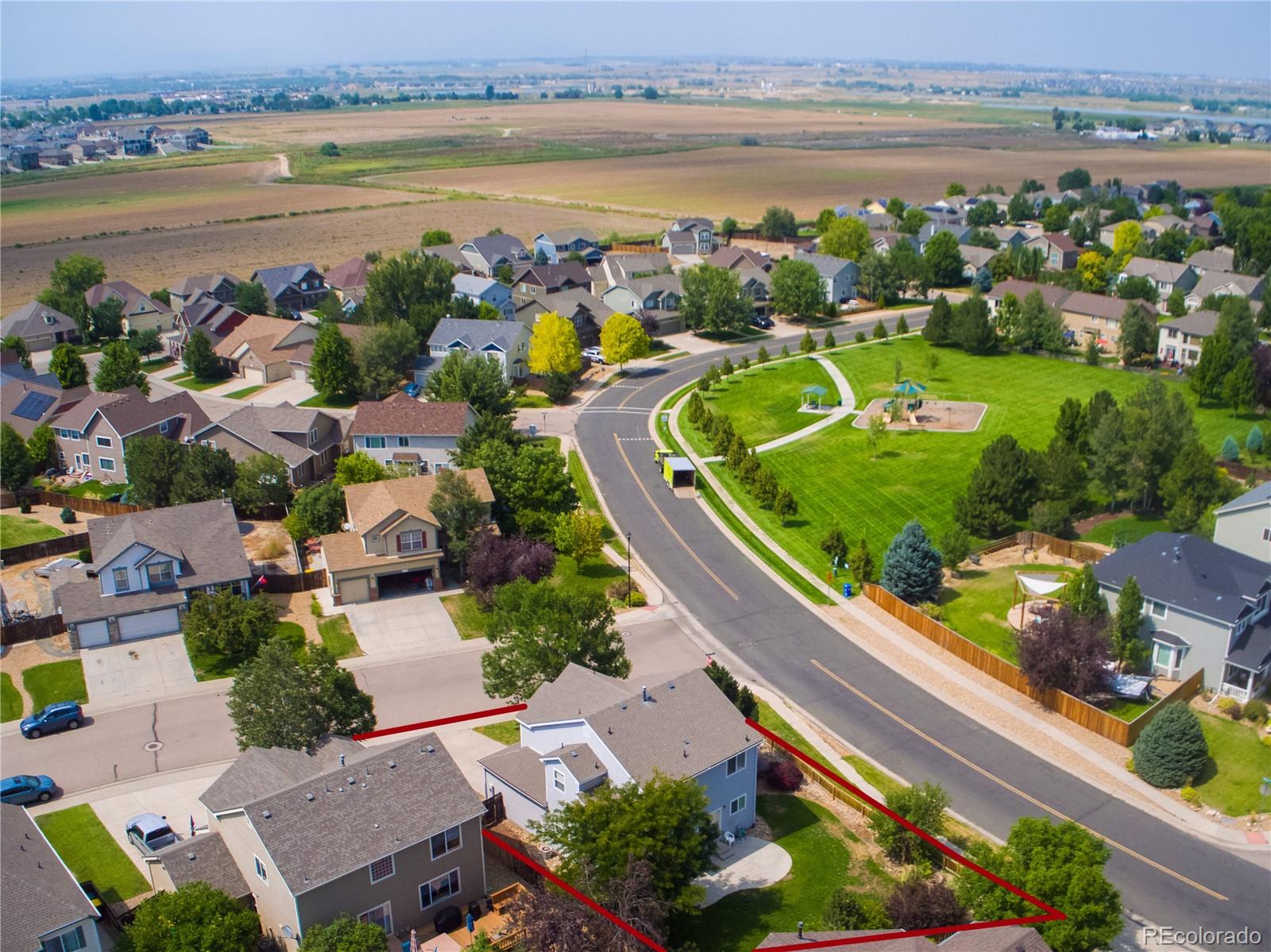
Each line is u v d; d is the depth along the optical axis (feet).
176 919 132.98
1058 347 445.78
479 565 248.11
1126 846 169.99
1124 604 216.74
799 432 366.63
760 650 232.53
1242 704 206.39
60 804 179.01
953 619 242.78
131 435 319.88
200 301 495.82
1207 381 368.89
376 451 326.85
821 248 628.28
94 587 237.04
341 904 136.26
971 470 324.60
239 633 224.33
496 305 481.05
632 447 360.07
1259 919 154.61
